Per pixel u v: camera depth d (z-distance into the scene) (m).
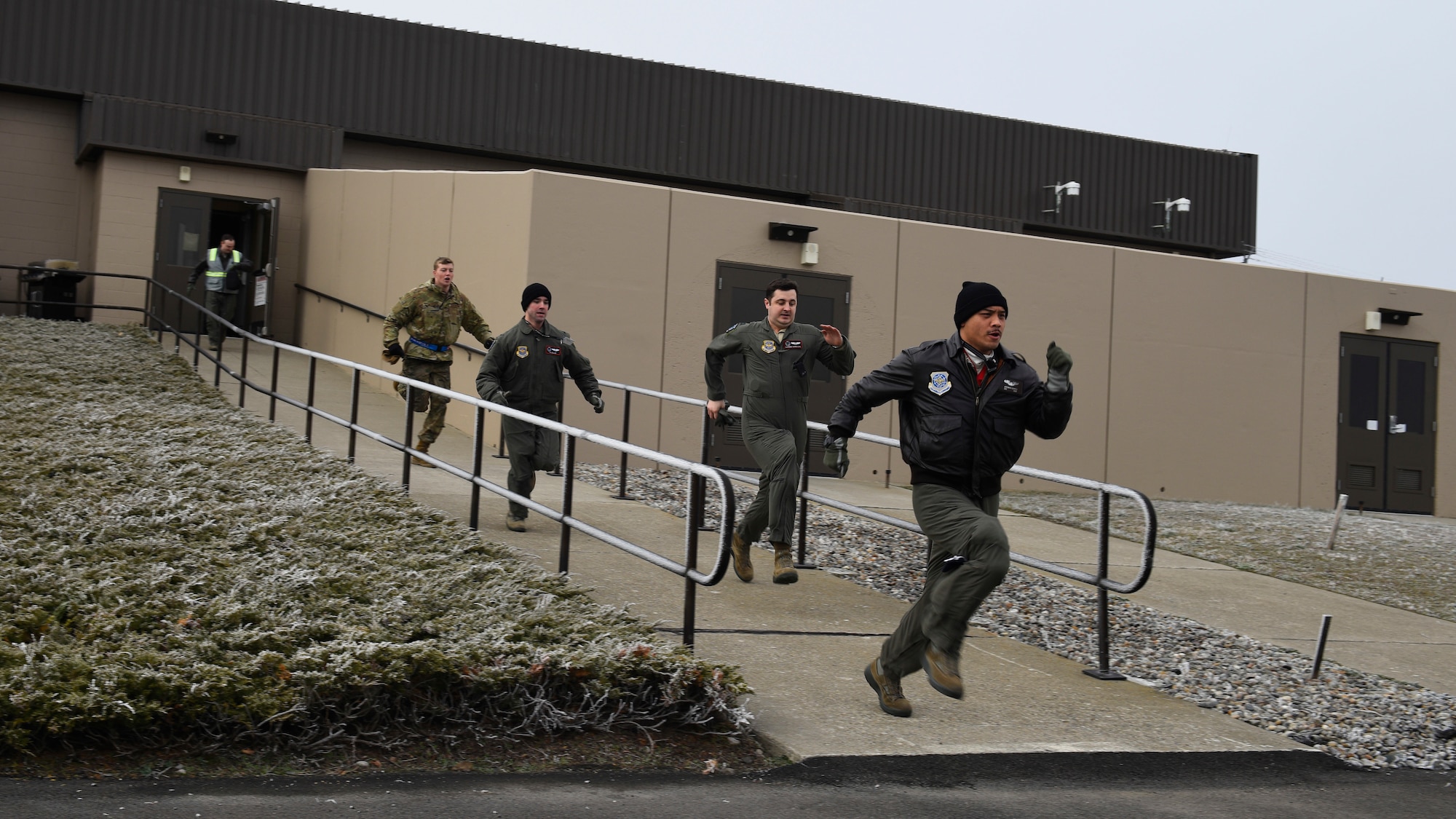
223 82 19.31
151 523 7.16
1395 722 6.21
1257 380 16.80
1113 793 4.71
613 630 5.71
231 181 19.45
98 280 18.78
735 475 8.30
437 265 10.91
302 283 19.41
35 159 19.39
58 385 12.53
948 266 15.28
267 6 19.58
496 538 8.35
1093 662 6.90
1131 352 16.14
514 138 20.39
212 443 10.16
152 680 4.33
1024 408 5.04
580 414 13.53
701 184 21.31
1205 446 16.47
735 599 7.34
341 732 4.49
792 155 21.58
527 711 4.83
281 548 6.97
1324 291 17.23
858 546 9.56
